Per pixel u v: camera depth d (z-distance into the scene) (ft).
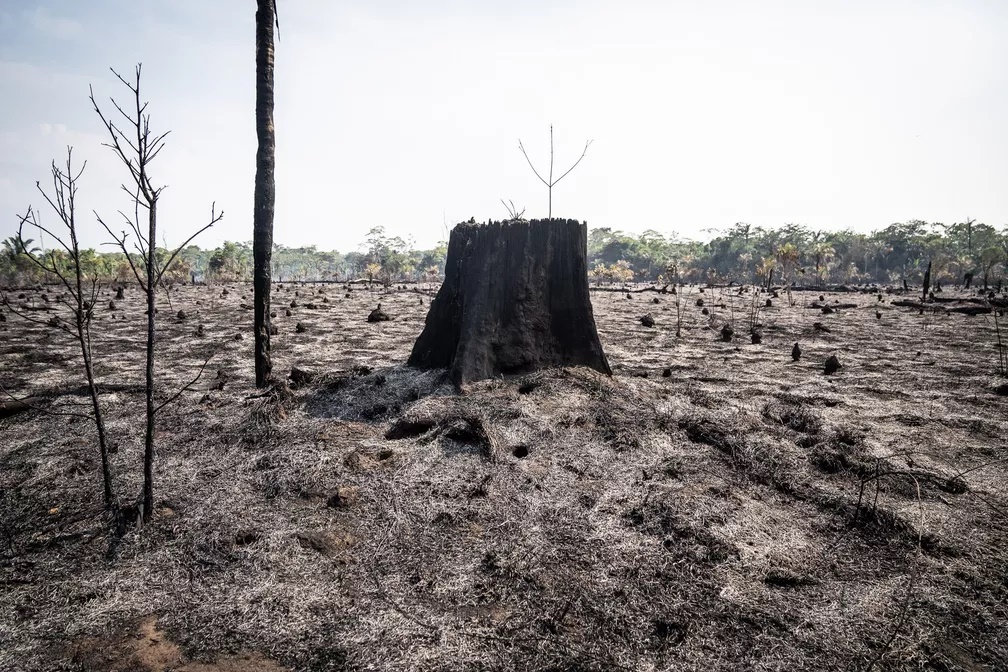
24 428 19.36
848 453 16.44
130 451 16.58
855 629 9.04
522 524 12.25
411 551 11.34
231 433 17.71
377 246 486.79
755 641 8.78
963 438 19.57
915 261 359.25
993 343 46.26
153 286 12.15
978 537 12.19
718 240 429.79
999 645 8.79
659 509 12.70
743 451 16.06
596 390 20.47
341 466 14.78
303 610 9.53
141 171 11.49
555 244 23.65
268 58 23.61
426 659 8.36
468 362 21.34
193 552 11.27
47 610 9.62
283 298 84.17
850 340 48.47
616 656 8.46
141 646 8.76
